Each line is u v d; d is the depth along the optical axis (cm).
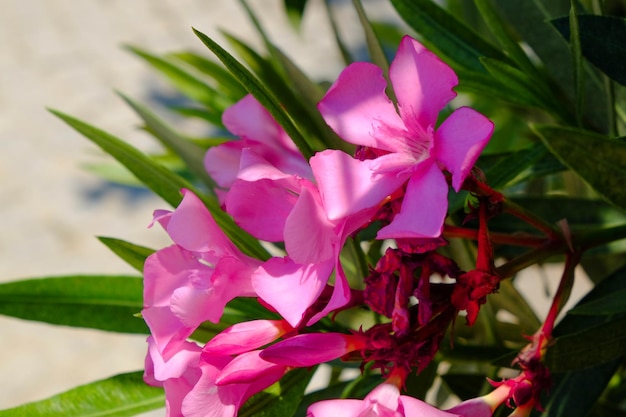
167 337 50
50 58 264
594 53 53
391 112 50
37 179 231
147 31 268
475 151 47
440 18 61
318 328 58
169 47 261
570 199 59
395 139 50
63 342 191
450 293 50
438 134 48
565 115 60
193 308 50
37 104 250
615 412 62
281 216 51
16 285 59
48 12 282
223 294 50
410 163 49
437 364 58
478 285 50
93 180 229
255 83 51
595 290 55
